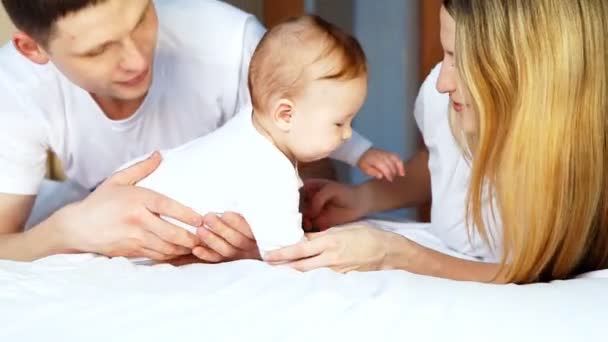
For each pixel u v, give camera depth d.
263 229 1.32
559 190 1.23
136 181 1.43
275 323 0.99
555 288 1.09
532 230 1.25
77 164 1.68
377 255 1.29
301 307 1.03
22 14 1.36
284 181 1.34
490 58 1.23
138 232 1.36
